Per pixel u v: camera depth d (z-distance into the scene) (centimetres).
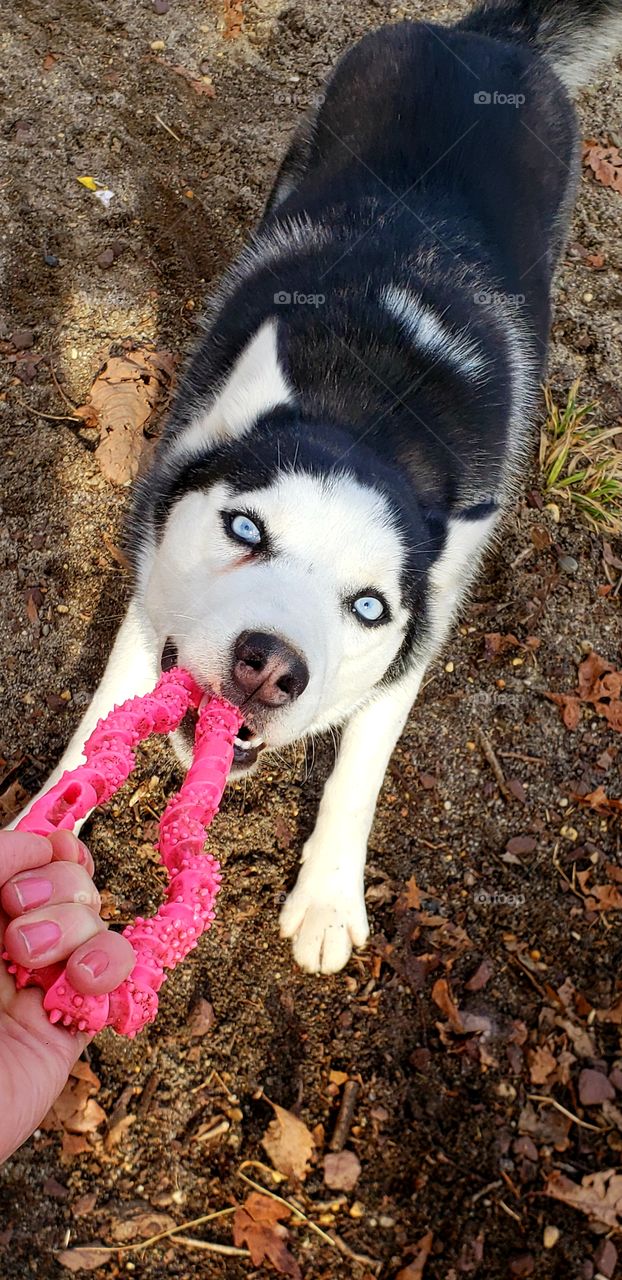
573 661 82
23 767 71
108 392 84
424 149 77
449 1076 66
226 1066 65
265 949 68
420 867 73
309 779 75
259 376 59
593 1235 62
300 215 77
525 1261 61
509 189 78
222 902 69
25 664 75
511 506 85
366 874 72
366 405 60
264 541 52
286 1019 66
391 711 67
